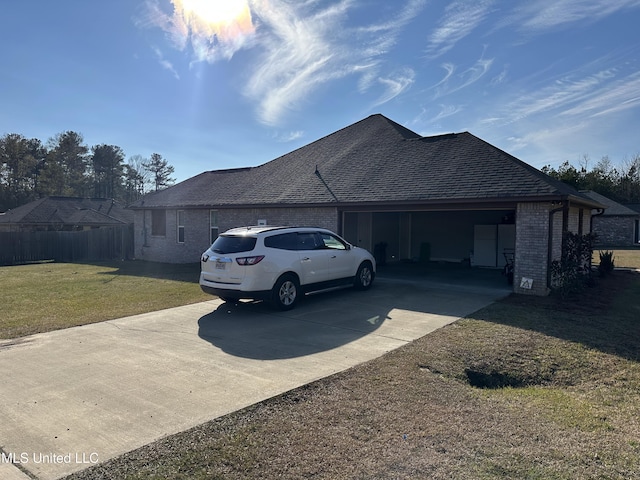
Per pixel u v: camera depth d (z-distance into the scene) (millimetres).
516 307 8992
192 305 9578
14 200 54000
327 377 5047
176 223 19953
